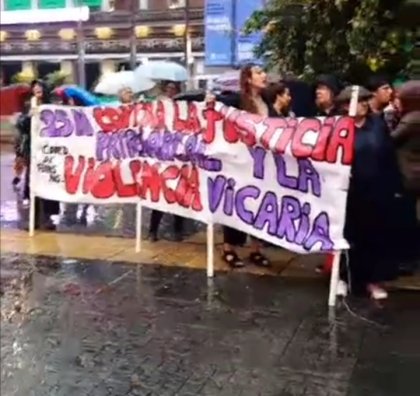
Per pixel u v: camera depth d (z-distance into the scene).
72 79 17.30
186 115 6.43
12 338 4.96
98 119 7.28
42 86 8.88
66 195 7.64
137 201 7.13
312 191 5.55
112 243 7.66
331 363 4.42
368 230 5.62
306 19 7.05
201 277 6.32
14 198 10.61
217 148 6.12
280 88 6.67
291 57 7.57
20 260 6.98
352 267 5.69
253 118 5.87
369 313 5.28
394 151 5.69
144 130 6.86
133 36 15.08
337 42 6.87
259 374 4.29
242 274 6.37
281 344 4.74
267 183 5.84
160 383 4.21
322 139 5.43
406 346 4.65
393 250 5.71
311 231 5.58
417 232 5.80
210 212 6.27
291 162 5.63
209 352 4.64
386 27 6.42
